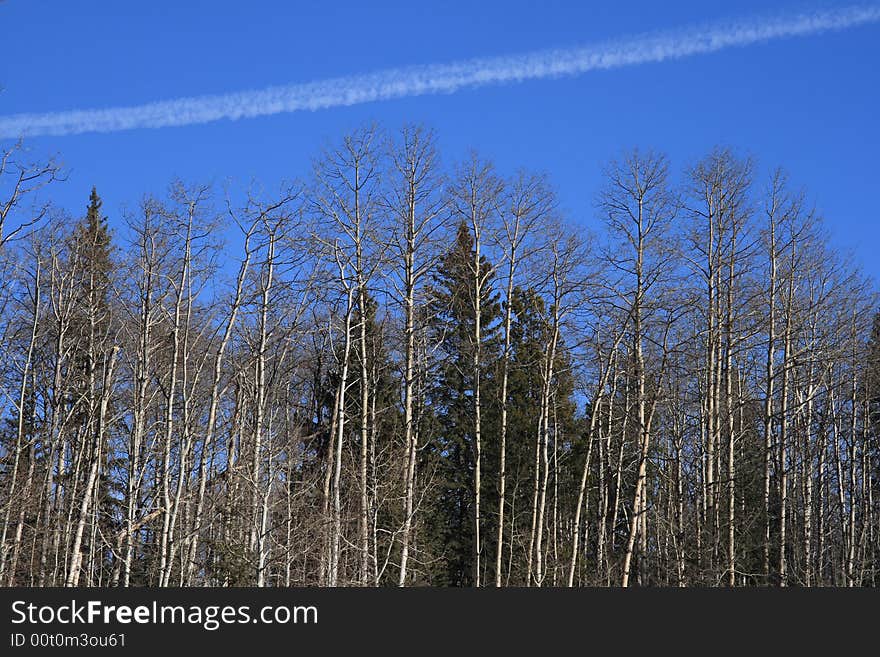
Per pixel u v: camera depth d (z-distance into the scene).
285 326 34.41
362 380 31.23
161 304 30.61
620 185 33.16
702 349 37.50
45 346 35.72
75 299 33.75
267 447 33.09
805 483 36.75
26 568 31.39
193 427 32.25
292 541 31.64
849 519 38.41
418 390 35.16
